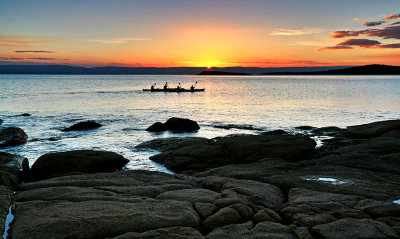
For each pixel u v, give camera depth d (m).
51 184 14.69
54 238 9.23
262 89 153.50
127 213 10.77
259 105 76.75
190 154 25.14
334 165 19.27
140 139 37.25
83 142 35.19
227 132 42.16
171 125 43.66
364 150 22.78
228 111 65.44
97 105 76.31
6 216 10.86
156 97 103.50
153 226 10.09
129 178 16.45
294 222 10.88
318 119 52.88
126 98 97.69
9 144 32.62
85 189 13.65
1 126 44.91
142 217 10.52
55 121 50.66
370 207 11.73
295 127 43.91
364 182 15.38
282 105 75.88
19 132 34.78
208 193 13.41
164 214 10.91
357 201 12.45
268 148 24.84
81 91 127.38
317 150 27.73
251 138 27.67
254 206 12.14
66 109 67.31
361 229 9.98
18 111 62.75
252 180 16.77
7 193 13.16
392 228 10.05
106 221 10.14
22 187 14.35
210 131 43.03
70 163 22.58
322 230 9.97
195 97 104.25
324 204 12.11
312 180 15.89
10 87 148.62
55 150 31.36
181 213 10.99
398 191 13.94
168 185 14.74
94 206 11.43
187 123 43.59
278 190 14.89
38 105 73.69
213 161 23.98
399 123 33.00
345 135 34.72
